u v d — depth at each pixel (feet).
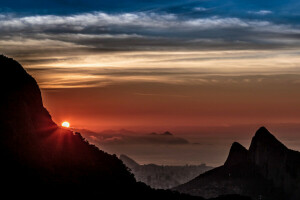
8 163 216.95
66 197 226.58
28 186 216.33
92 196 240.12
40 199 215.72
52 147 251.60
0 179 209.87
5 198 204.74
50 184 226.17
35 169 226.38
